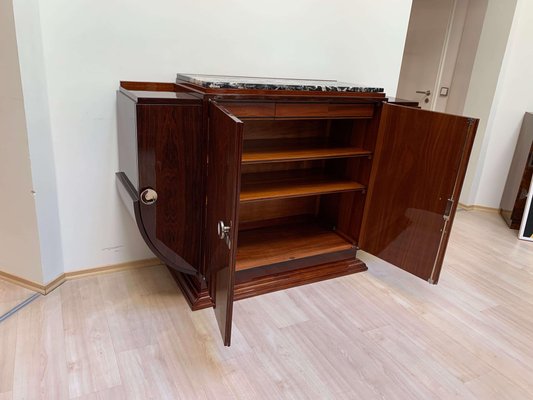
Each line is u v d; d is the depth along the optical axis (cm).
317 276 229
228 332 155
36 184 183
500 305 221
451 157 189
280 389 153
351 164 238
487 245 299
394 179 215
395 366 170
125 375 154
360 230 238
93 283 213
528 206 305
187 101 163
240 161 134
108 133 201
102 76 190
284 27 228
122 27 187
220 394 149
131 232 224
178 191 175
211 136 165
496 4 332
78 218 207
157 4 191
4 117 173
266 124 233
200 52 209
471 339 191
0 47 163
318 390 154
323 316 200
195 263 192
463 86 377
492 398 157
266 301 209
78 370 154
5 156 180
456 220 348
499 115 351
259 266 212
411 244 215
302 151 212
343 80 261
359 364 169
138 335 176
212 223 171
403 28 270
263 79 214
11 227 193
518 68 336
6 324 177
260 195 200
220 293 162
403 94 447
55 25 174
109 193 211
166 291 211
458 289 234
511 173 353
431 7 403
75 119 191
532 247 300
